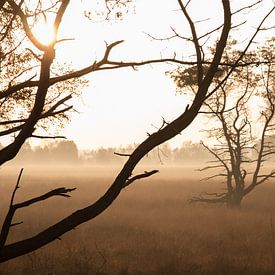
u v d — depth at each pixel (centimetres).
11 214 433
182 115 474
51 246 2275
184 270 1858
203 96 477
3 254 427
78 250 2186
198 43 489
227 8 474
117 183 456
